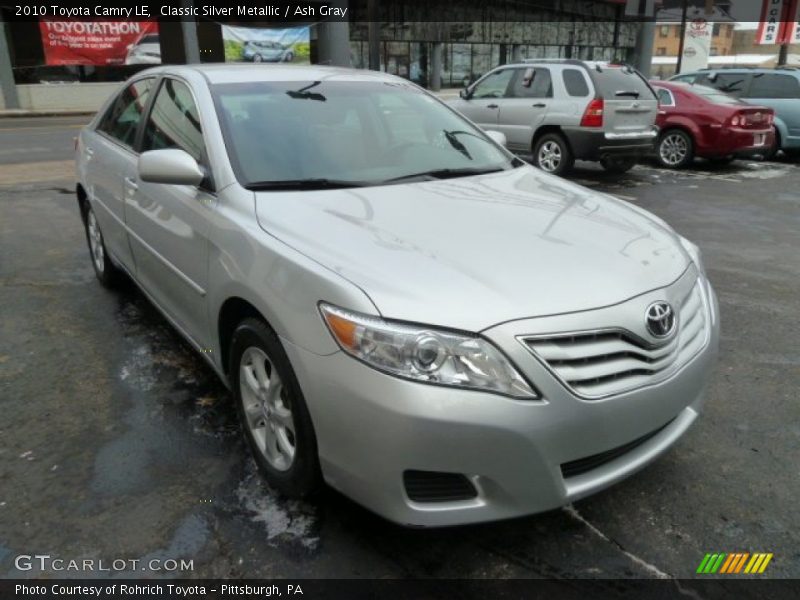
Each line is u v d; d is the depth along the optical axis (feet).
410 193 10.23
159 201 11.47
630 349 7.65
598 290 7.74
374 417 7.02
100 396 11.75
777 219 26.53
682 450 10.34
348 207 9.48
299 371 7.66
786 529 8.65
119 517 8.72
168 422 10.93
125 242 13.87
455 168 11.85
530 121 35.17
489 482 7.22
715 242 22.89
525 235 8.83
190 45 80.23
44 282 17.61
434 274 7.60
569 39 124.57
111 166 14.29
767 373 12.96
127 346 13.73
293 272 7.94
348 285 7.40
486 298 7.30
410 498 7.32
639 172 38.73
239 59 87.10
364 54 102.01
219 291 9.36
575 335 7.30
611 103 32.89
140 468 9.73
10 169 35.47
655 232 9.79
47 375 12.49
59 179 32.48
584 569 7.97
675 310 8.27
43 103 78.13
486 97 37.78
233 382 9.63
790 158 45.29
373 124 12.11
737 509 9.02
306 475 8.20
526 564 8.03
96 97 80.74
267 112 11.26
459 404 6.88
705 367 8.70
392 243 8.31
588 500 9.19
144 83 14.17
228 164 10.11
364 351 7.08
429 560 8.06
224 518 8.71
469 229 8.91
